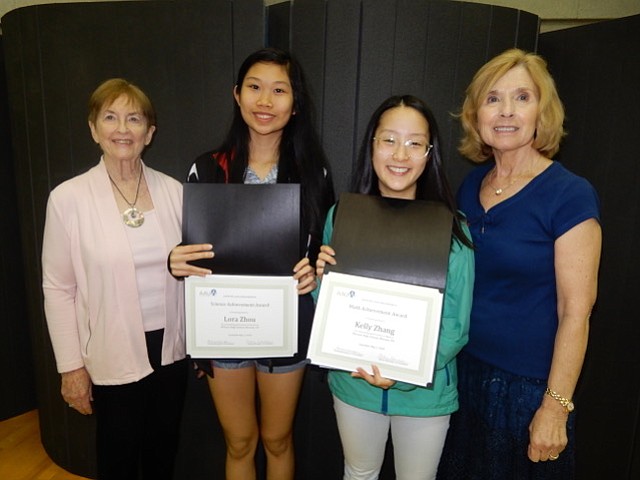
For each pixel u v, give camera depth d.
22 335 2.42
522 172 1.26
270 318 1.33
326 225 1.37
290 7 1.69
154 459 1.53
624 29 1.65
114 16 1.71
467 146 1.39
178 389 1.51
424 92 1.71
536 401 1.23
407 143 1.21
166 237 1.40
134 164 1.38
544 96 1.17
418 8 1.64
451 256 1.20
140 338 1.34
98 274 1.30
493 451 1.30
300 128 1.43
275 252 1.30
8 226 2.28
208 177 1.44
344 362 1.17
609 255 1.75
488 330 1.28
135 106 1.32
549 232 1.16
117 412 1.40
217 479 2.01
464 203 1.39
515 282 1.22
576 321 1.12
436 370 1.19
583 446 1.90
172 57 1.71
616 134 1.69
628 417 1.74
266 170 1.45
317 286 1.36
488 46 1.72
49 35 1.74
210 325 1.33
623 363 1.74
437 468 1.41
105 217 1.31
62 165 1.83
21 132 1.88
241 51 1.68
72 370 1.38
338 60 1.68
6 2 2.17
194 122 1.75
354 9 1.64
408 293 1.15
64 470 2.13
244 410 1.53
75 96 1.77
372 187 1.34
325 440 1.94
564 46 1.84
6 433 2.35
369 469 1.38
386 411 1.27
